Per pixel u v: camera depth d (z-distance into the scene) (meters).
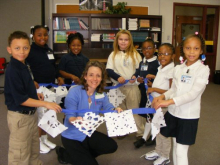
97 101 1.76
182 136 1.61
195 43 1.54
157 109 1.52
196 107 1.61
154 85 2.14
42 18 5.42
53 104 1.50
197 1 6.84
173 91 1.75
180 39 7.73
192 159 2.25
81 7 6.15
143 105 2.50
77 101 1.70
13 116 1.54
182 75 1.65
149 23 6.30
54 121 1.48
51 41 6.16
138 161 2.21
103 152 1.74
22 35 1.48
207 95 5.41
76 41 2.58
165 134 1.75
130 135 2.87
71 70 2.61
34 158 1.77
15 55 1.49
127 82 2.45
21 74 1.50
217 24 7.14
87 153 1.67
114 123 1.50
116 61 2.52
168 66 2.06
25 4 5.47
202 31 7.21
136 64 2.55
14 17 5.48
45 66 2.38
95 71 1.66
